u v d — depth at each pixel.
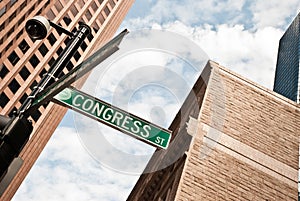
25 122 4.04
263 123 20.09
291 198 17.31
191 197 15.09
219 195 15.76
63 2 64.25
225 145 17.80
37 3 57.75
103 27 75.25
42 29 5.21
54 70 4.69
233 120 19.33
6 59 54.84
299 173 18.45
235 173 16.98
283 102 21.88
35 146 66.62
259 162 18.05
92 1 72.56
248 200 16.28
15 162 3.93
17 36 55.53
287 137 20.05
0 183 3.77
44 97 4.19
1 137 3.76
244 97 20.80
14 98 56.22
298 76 101.12
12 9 51.88
